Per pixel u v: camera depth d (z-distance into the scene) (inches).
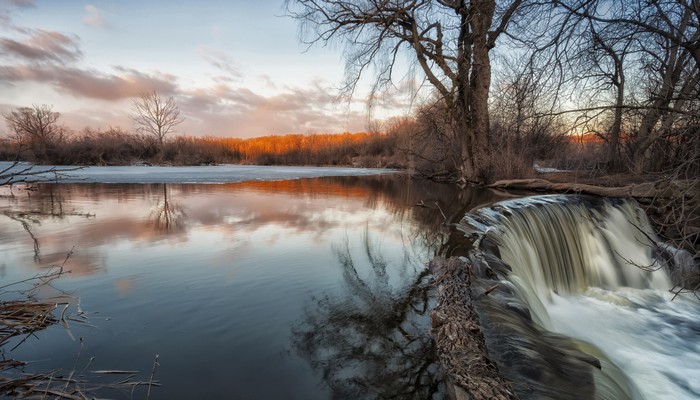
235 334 151.1
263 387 117.4
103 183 833.5
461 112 776.9
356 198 624.7
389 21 683.4
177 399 109.3
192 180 935.0
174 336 148.0
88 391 110.7
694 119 269.4
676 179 279.4
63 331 149.3
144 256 258.5
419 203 569.6
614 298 302.2
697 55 278.2
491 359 132.4
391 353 141.5
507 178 719.7
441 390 119.5
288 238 323.3
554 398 113.9
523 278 247.9
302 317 169.0
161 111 2220.7
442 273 221.1
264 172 1337.4
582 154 396.5
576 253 344.8
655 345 227.3
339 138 2677.2
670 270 331.3
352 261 257.6
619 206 400.8
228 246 290.7
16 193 630.5
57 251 267.9
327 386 119.5
